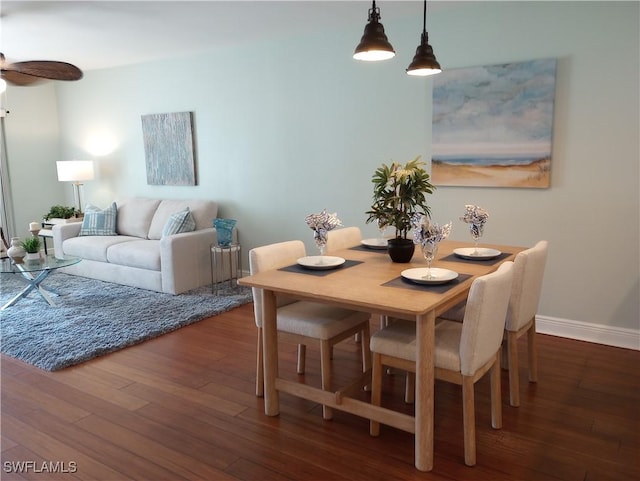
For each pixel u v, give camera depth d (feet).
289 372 10.21
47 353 11.11
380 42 8.17
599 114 10.83
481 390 9.27
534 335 9.37
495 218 12.34
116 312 13.97
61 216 20.65
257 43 15.76
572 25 10.87
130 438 7.88
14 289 16.76
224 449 7.54
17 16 12.11
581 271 11.51
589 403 8.72
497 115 11.85
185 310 14.07
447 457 7.26
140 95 19.20
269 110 15.94
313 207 15.53
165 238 15.39
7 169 20.95
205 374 10.20
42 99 21.80
